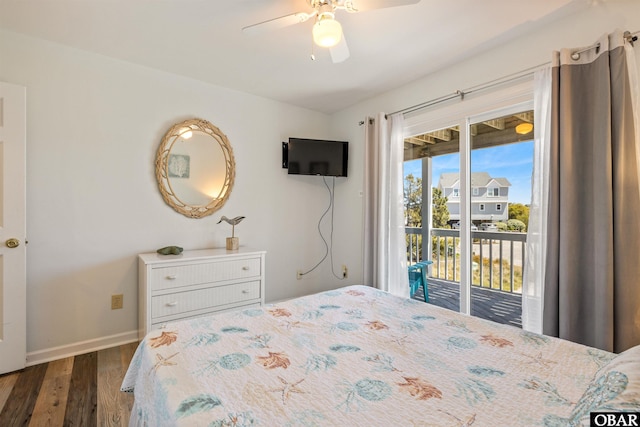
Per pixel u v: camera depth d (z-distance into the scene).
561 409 0.83
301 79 2.82
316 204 3.69
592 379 0.94
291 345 1.24
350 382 0.97
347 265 3.56
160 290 2.33
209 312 2.55
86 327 2.39
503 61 2.21
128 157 2.55
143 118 2.61
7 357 2.02
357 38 2.13
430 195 2.90
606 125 1.63
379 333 1.37
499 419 0.79
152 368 1.06
